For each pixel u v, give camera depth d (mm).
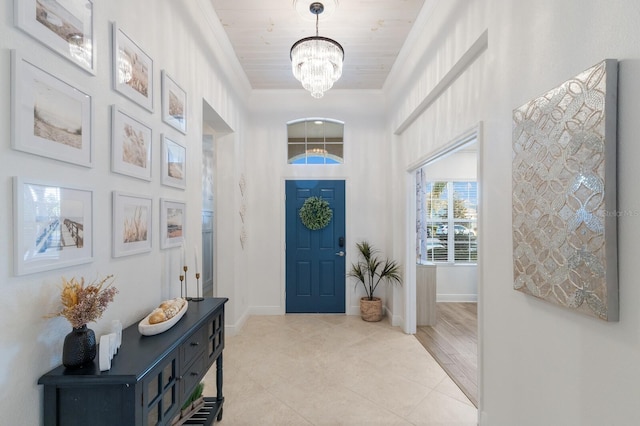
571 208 1185
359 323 4020
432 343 3377
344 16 2670
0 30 940
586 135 1115
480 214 1937
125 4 1543
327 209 4363
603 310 1059
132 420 1080
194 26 2383
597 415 1121
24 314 1018
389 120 4133
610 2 1066
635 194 990
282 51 3248
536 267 1375
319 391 2432
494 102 1771
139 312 1670
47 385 1068
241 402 2285
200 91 2512
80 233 1245
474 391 2436
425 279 3973
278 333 3666
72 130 1204
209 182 5387
